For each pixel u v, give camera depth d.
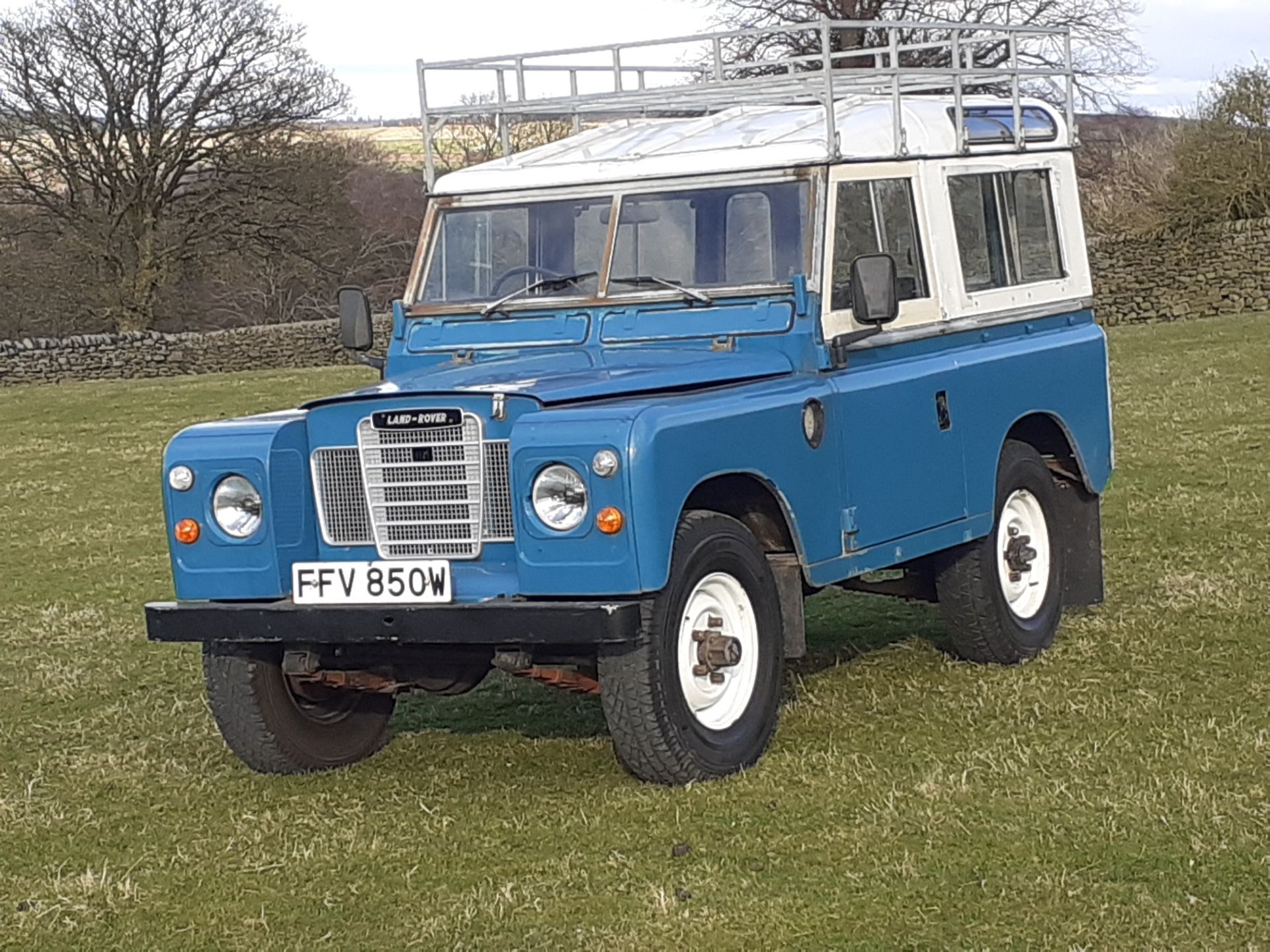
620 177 7.61
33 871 6.12
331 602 6.52
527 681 8.62
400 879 5.76
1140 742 6.77
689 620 6.51
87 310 42.00
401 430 6.59
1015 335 8.67
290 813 6.62
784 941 5.03
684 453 6.21
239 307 50.66
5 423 26.61
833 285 7.30
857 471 7.21
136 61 40.66
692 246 7.44
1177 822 5.81
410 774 7.10
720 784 6.52
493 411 6.43
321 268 43.66
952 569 8.20
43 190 41.31
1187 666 8.00
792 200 7.32
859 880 5.46
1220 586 9.71
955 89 8.32
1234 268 36.94
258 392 28.92
